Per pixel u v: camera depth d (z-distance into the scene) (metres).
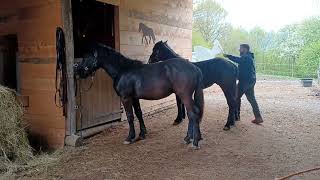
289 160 4.50
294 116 7.51
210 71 6.17
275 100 10.41
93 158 4.79
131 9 6.98
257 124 6.68
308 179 3.80
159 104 8.37
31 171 4.39
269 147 5.09
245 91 6.64
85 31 7.13
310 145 5.18
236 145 5.22
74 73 5.42
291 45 24.09
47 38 5.33
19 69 5.77
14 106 4.93
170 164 4.46
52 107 5.43
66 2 5.20
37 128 5.62
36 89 5.55
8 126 4.73
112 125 6.56
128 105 5.44
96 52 5.45
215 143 5.34
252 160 4.52
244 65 6.52
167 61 5.34
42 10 5.32
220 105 9.12
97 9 7.02
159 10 8.22
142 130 5.67
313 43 21.16
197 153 4.87
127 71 5.40
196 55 20.09
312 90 13.09
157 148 5.16
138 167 4.39
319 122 6.87
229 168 4.25
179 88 5.12
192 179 3.94
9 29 5.73
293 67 21.34
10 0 5.62
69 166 4.52
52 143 5.50
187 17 10.05
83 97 5.79
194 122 5.11
